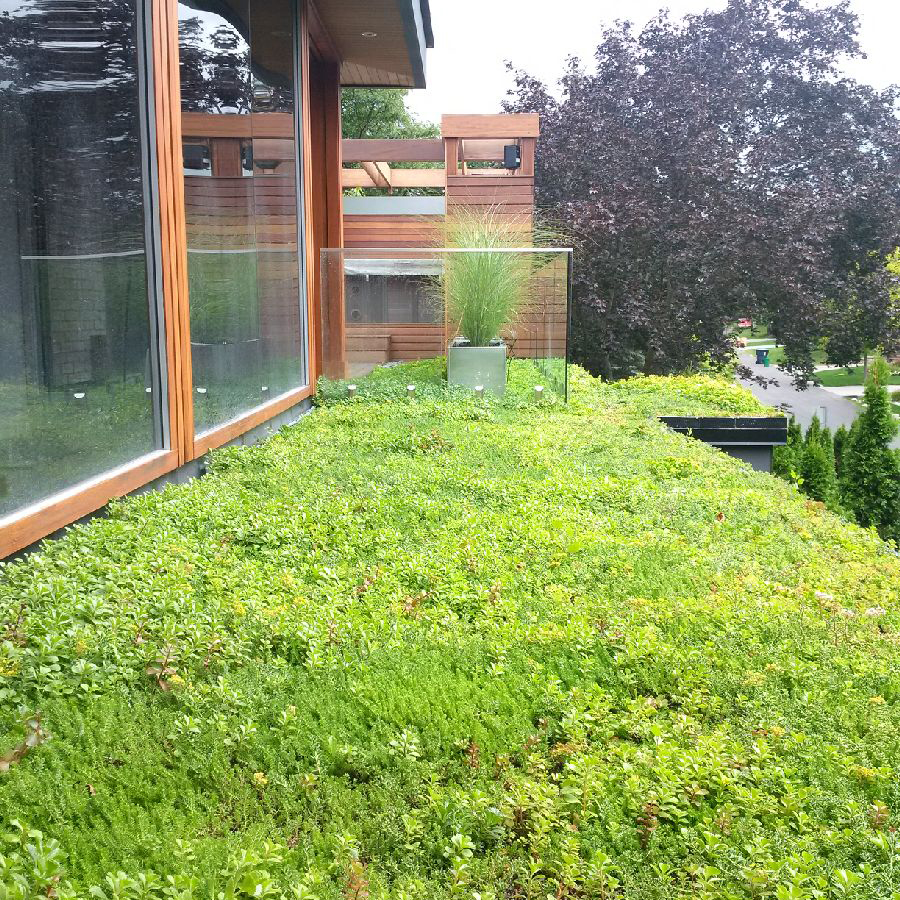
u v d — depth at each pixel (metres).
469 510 5.68
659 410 9.89
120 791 2.59
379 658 3.54
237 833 2.50
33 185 4.39
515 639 3.80
